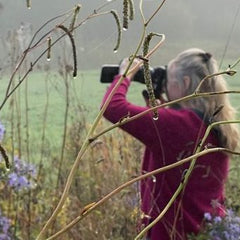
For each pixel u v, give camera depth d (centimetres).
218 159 251
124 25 100
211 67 250
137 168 392
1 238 279
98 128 441
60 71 344
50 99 680
